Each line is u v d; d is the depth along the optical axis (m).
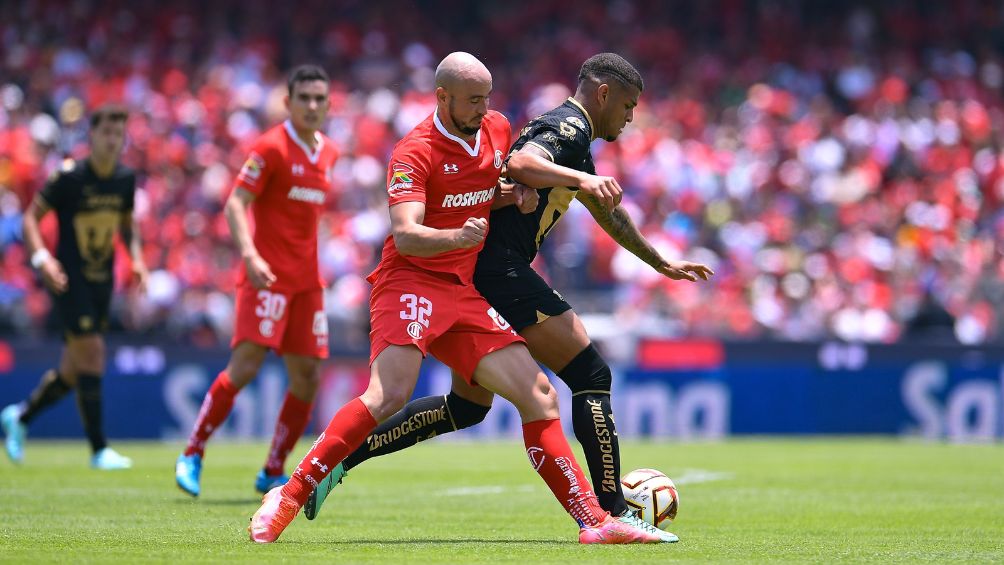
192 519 21.34
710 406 52.38
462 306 18.08
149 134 74.94
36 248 31.34
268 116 79.56
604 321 59.34
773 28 95.62
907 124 87.00
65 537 18.53
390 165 17.67
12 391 46.03
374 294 18.39
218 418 25.50
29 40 83.62
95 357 32.66
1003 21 99.75
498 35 93.25
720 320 63.44
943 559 17.05
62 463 34.88
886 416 53.72
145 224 67.75
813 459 40.19
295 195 25.73
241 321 25.77
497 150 18.50
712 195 78.38
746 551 17.61
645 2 95.88
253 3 89.25
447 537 19.39
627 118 19.12
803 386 53.19
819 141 83.62
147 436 46.88
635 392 51.66
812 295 68.88
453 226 18.19
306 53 87.69
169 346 47.19
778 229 74.38
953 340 60.62
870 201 79.44
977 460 40.28
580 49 91.88
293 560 15.76
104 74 81.19
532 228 18.75
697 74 91.12
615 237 19.41
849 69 92.81
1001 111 94.00
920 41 98.00
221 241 68.19
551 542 18.53
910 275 72.00
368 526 21.09
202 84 81.06
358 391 48.66
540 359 18.73
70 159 31.75
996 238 77.81
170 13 86.94
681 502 26.47
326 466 17.91
